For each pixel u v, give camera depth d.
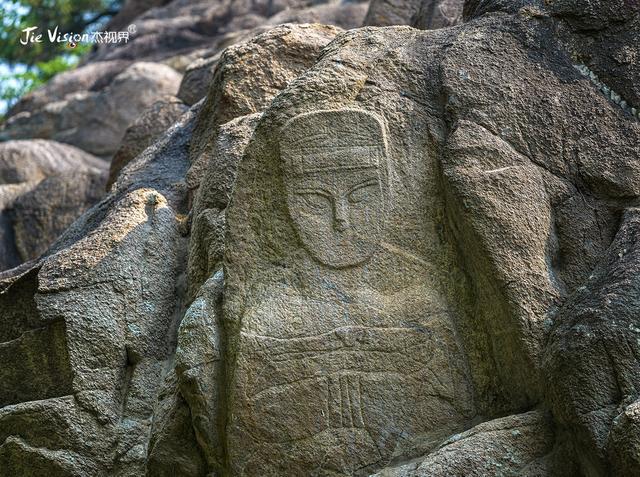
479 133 3.77
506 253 3.61
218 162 4.29
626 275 3.44
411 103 3.88
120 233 4.36
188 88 6.23
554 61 3.91
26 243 7.41
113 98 9.30
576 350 3.34
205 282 3.93
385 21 6.35
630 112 3.84
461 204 3.67
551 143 3.79
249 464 3.58
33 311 4.25
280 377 3.61
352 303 3.69
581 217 3.73
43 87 10.26
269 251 3.76
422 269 3.76
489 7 4.13
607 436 3.23
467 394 3.66
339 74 3.88
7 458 4.04
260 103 4.76
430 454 3.46
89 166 8.66
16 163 8.38
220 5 10.41
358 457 3.57
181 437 3.79
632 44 3.91
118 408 4.11
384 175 3.79
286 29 4.89
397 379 3.63
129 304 4.24
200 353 3.70
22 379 4.19
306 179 3.77
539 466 3.39
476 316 3.70
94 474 4.00
